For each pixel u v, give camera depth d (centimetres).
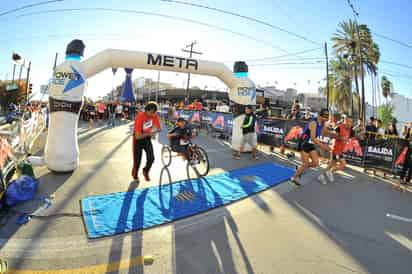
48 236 292
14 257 253
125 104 2162
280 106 3675
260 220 363
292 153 841
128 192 438
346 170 704
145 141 490
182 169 609
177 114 1720
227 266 254
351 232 341
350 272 254
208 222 349
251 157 800
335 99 3209
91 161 636
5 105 1950
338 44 2895
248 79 836
